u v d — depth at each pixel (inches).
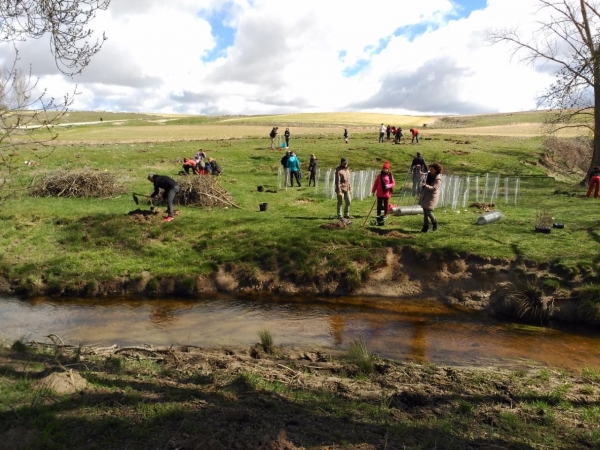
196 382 247.4
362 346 335.9
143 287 490.9
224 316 424.5
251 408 208.4
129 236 572.1
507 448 191.5
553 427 218.8
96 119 5418.3
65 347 313.0
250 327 396.8
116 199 748.6
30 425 172.9
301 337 374.0
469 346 358.6
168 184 610.9
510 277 457.1
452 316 426.3
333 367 299.6
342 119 3870.6
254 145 1483.8
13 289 489.7
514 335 382.9
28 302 461.4
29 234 585.3
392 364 312.8
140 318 418.3
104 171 815.7
